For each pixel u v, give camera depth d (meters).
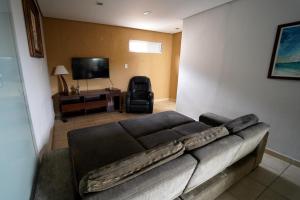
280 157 2.22
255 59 2.37
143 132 1.98
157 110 4.47
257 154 1.85
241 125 1.59
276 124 2.24
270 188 1.70
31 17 1.88
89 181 0.77
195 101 3.50
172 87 5.45
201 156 1.11
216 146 1.24
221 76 2.89
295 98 2.03
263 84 2.32
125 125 2.14
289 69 2.03
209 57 3.07
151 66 5.00
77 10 2.97
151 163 0.95
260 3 2.23
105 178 0.79
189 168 1.01
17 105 1.14
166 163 0.99
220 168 1.41
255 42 2.34
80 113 3.93
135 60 4.66
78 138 1.72
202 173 1.19
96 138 1.73
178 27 4.26
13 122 1.00
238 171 1.63
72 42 3.70
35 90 1.82
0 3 1.00
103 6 2.78
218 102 3.01
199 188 1.34
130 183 0.83
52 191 1.25
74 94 3.59
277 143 2.26
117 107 4.34
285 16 2.01
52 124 3.07
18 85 1.22
